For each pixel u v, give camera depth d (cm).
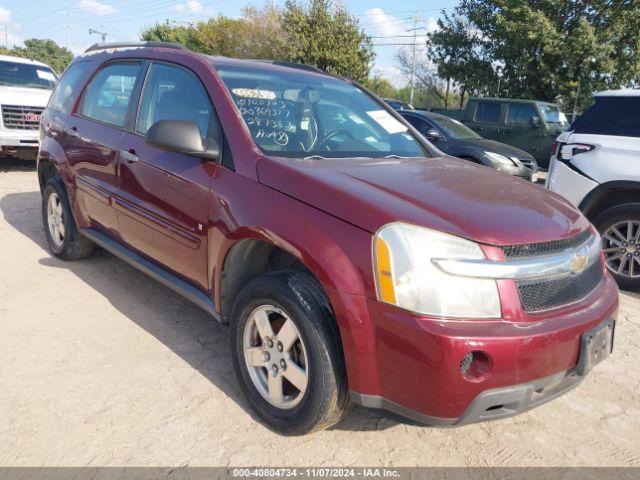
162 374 325
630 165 505
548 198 300
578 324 242
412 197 257
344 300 236
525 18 2161
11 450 254
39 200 748
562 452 281
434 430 292
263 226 269
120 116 404
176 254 338
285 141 321
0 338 355
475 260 228
